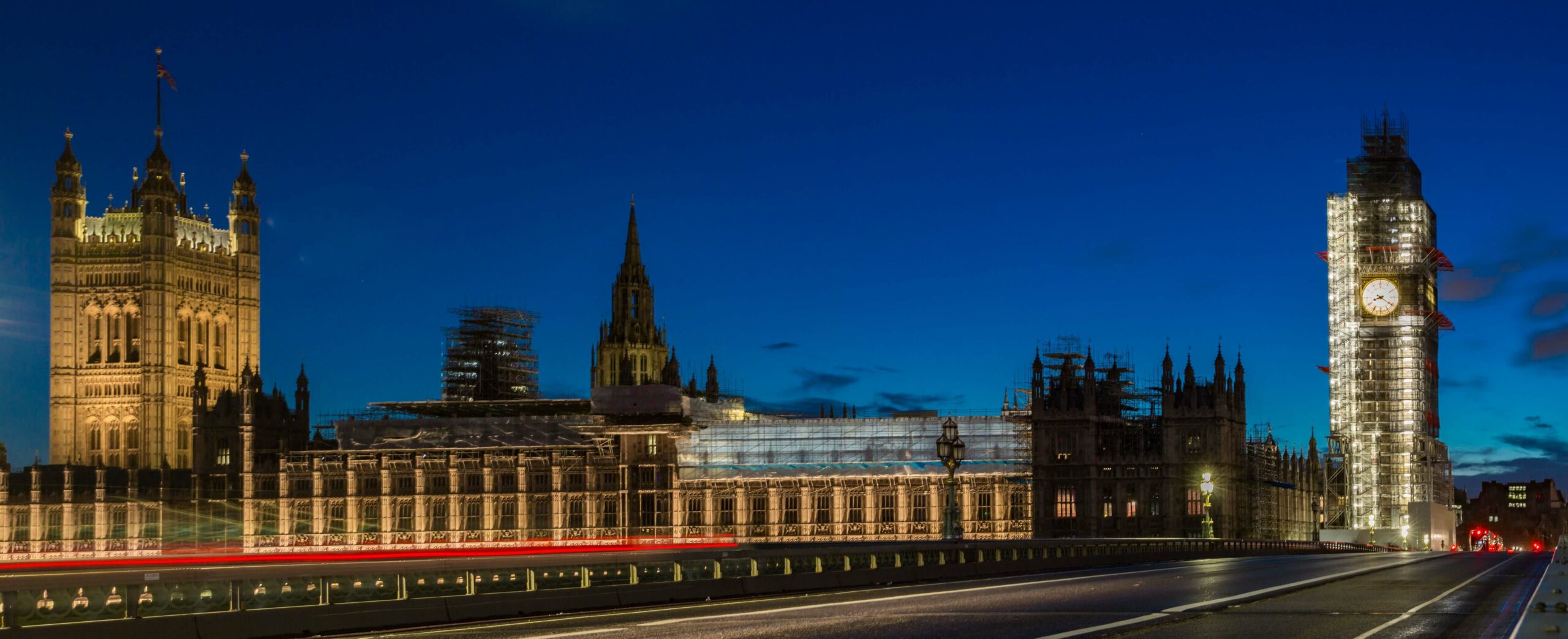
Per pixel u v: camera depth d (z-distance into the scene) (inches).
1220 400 7219.5
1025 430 7529.5
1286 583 2501.2
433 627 1750.7
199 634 1545.3
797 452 7805.1
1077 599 2089.1
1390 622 1670.8
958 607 1952.5
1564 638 1408.7
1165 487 7224.4
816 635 1585.9
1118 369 7667.3
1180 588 2356.1
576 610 1983.3
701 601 2194.9
